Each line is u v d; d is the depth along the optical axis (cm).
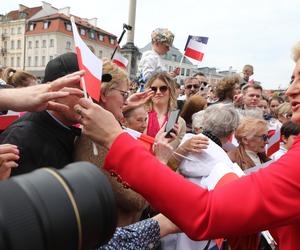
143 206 188
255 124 300
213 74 3197
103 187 66
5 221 52
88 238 61
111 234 67
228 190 102
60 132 167
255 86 482
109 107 178
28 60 6544
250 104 481
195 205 101
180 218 101
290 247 121
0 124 199
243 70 770
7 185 56
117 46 280
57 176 62
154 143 219
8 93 141
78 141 173
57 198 58
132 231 146
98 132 108
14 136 161
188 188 103
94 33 5775
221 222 99
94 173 67
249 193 100
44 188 58
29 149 158
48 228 55
